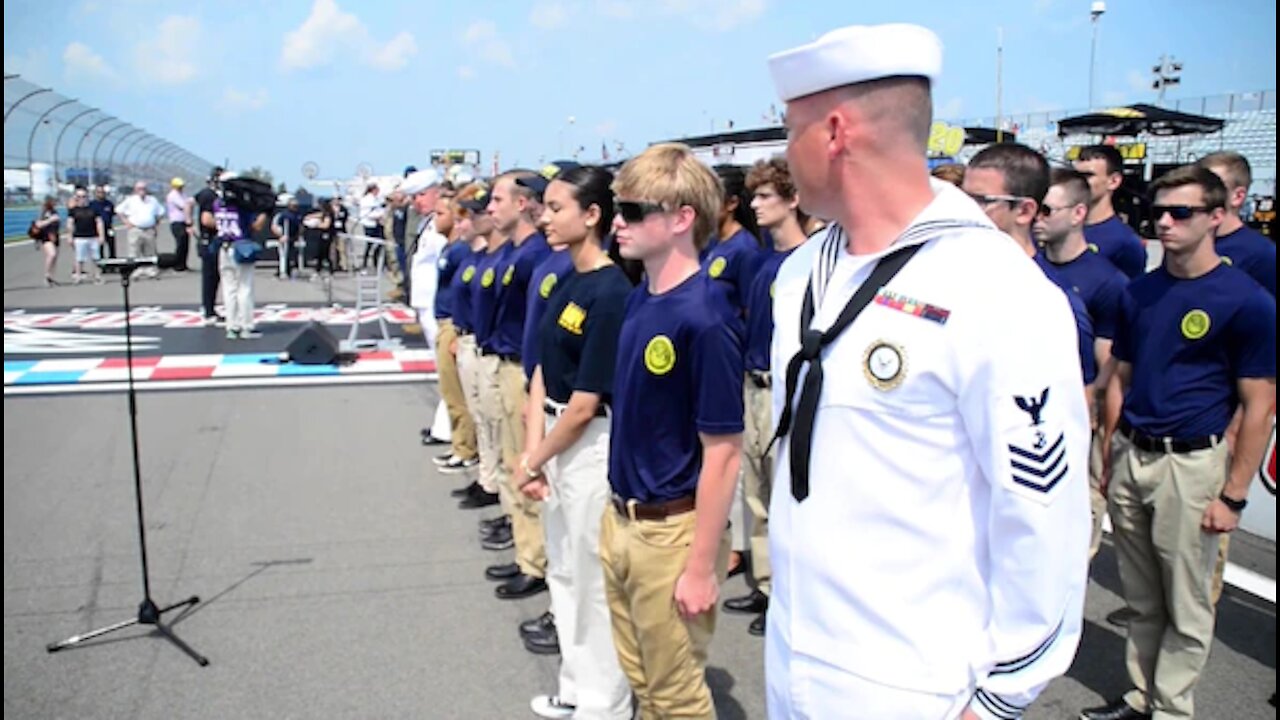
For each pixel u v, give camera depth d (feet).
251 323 37.29
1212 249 9.25
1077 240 11.87
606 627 9.73
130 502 17.62
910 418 4.41
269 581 14.14
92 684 11.09
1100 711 10.33
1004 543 4.29
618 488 7.97
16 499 17.74
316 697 10.87
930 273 4.38
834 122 4.64
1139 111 49.96
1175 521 9.40
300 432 22.94
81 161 103.96
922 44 4.55
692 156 7.83
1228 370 9.09
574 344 9.80
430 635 12.46
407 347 35.12
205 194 40.09
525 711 10.64
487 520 16.84
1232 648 11.96
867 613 4.61
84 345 34.91
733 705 10.89
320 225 62.18
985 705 4.43
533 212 13.80
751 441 13.32
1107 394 10.44
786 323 5.18
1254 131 70.13
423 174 21.31
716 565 7.88
